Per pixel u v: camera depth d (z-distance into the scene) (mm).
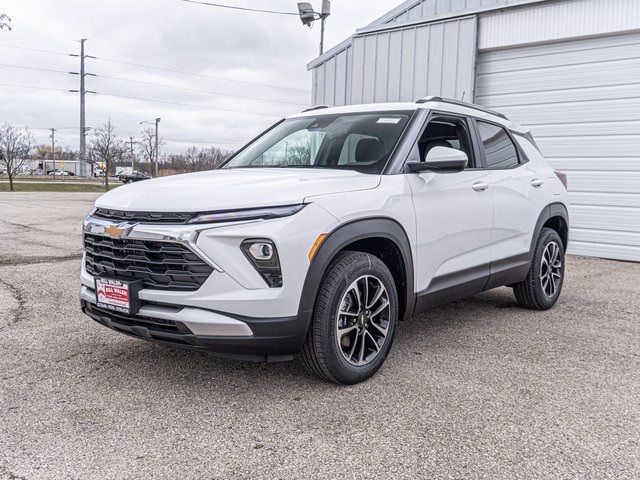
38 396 3000
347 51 11156
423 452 2445
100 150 48875
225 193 2881
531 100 9141
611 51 8273
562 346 4016
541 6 8711
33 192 30016
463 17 9445
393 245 3365
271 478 2232
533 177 4836
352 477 2244
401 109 4008
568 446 2523
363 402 2957
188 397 3000
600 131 8461
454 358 3707
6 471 2256
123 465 2314
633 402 3031
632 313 5043
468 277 4051
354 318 3158
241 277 2730
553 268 5207
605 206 8484
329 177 3244
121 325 3018
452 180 3861
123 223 2934
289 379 3266
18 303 5043
